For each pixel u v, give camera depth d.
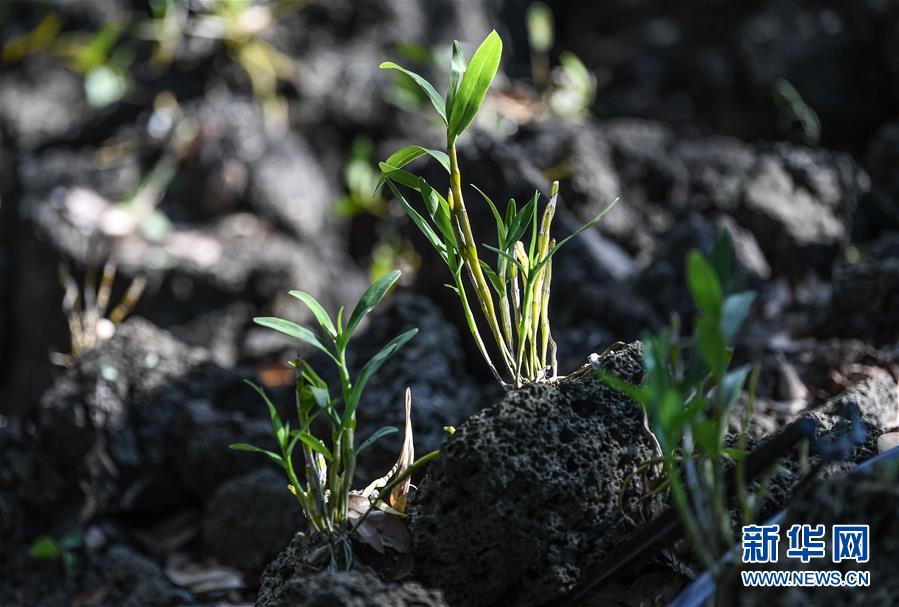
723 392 2.17
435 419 4.86
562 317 5.96
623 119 11.78
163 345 5.74
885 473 2.35
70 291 7.39
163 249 8.91
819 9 11.12
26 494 5.20
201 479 5.37
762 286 6.69
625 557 2.72
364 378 2.85
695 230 6.27
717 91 11.52
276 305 9.12
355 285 9.84
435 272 5.98
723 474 2.91
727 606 2.29
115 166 9.89
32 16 10.98
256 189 9.62
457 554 2.88
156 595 4.93
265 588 2.99
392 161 2.94
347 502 2.96
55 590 5.00
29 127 10.62
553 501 2.88
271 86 10.41
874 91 10.52
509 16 12.82
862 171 7.88
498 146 6.06
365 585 2.55
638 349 3.12
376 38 10.81
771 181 7.45
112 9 11.01
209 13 10.48
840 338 5.58
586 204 7.29
